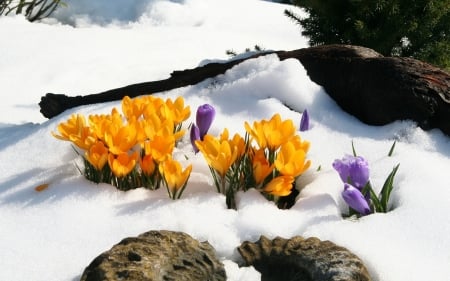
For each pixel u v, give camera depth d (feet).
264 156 4.25
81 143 4.38
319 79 5.14
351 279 3.69
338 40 6.83
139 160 4.40
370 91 4.86
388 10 6.47
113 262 3.75
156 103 4.63
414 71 4.82
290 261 3.84
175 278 3.75
